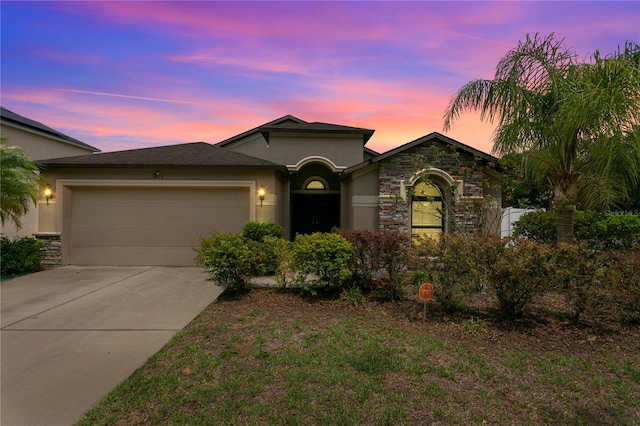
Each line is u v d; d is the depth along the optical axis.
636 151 5.93
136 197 11.05
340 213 14.09
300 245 6.75
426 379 3.54
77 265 10.88
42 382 3.62
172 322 5.50
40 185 10.55
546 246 5.35
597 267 4.96
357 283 6.98
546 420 2.88
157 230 11.03
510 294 5.20
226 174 11.09
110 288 7.89
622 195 7.25
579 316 5.35
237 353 4.23
